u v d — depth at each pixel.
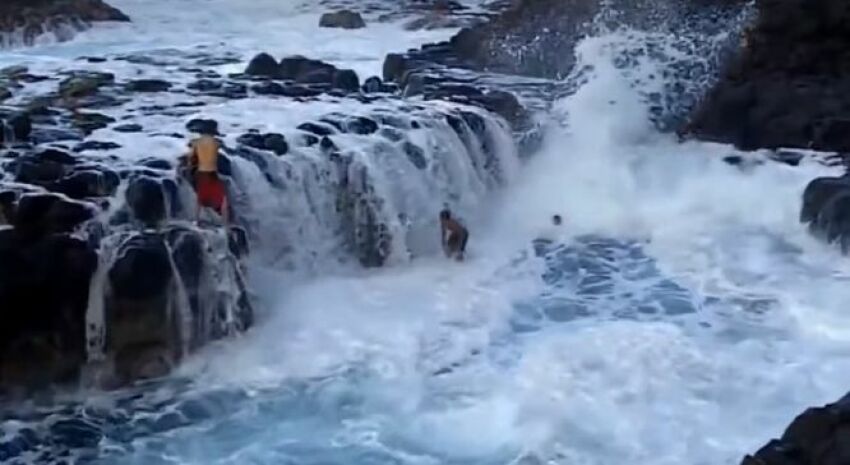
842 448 7.73
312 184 13.42
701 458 8.87
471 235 14.59
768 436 9.15
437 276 13.15
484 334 11.38
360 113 15.44
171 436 9.55
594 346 10.72
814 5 17.59
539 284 12.71
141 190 11.52
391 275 13.29
